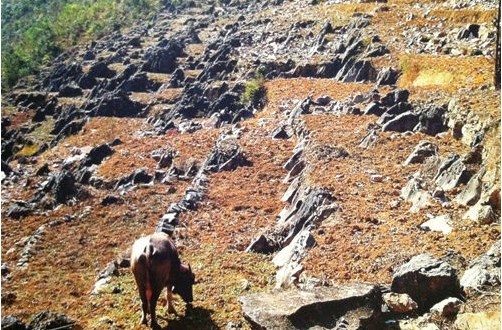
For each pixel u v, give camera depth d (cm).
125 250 1853
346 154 2062
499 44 2242
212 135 3222
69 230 2095
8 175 3206
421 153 1870
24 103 5581
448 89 2517
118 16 9744
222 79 4625
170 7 9512
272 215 1886
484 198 1312
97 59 7019
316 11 5850
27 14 11938
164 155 2859
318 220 1496
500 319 867
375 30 4172
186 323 1137
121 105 4459
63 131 4272
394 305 981
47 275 1698
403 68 3247
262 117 3347
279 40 5269
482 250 1146
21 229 2189
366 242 1301
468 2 4125
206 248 1639
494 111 1883
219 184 2295
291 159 2347
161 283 1105
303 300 964
